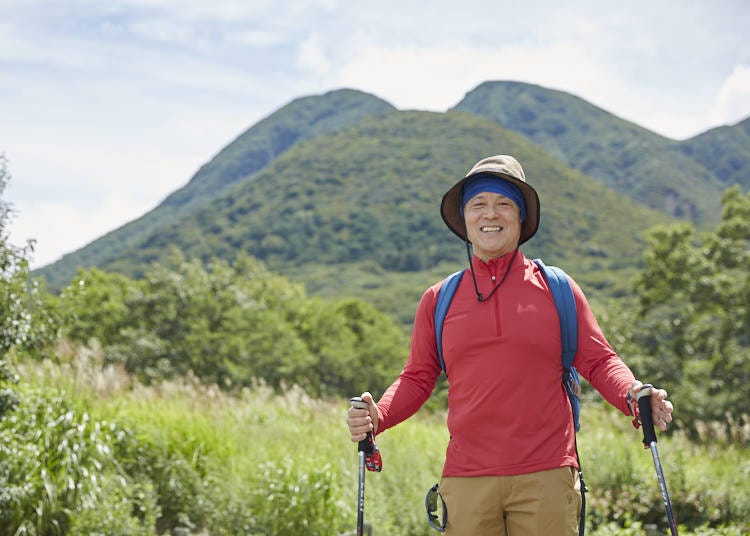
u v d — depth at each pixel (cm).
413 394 290
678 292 3077
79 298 672
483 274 279
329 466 734
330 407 1119
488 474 260
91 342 905
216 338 4481
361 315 6969
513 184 282
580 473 273
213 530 714
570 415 272
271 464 729
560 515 255
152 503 696
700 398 2708
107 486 673
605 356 272
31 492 611
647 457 841
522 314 267
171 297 4684
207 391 1086
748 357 2853
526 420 261
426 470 775
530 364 264
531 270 279
